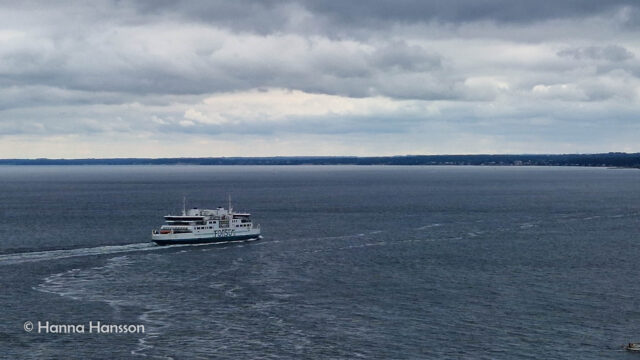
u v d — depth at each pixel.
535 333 131.50
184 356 120.94
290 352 122.44
